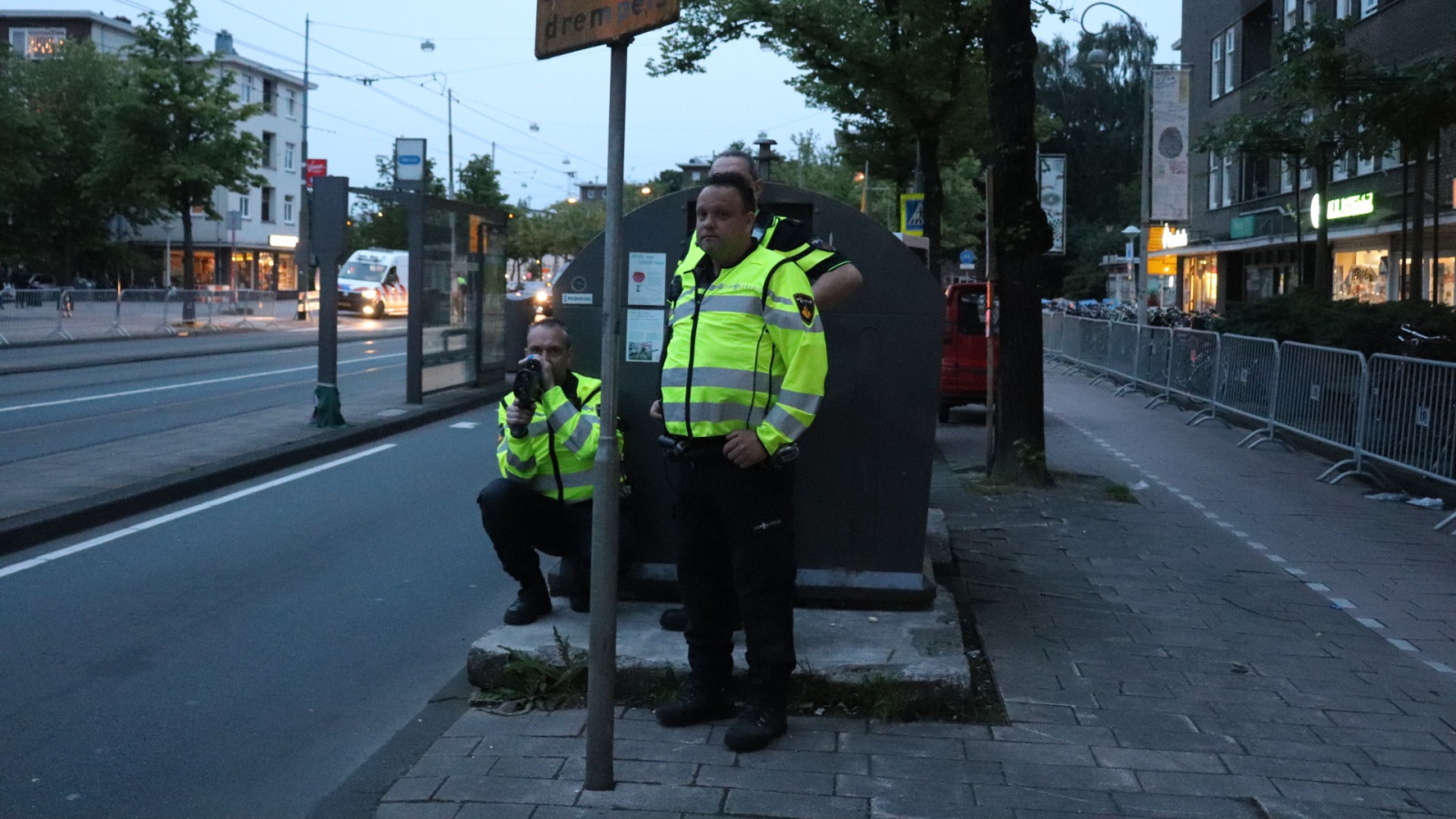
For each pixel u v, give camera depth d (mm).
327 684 5355
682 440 4348
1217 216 35125
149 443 11797
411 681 5422
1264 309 15016
